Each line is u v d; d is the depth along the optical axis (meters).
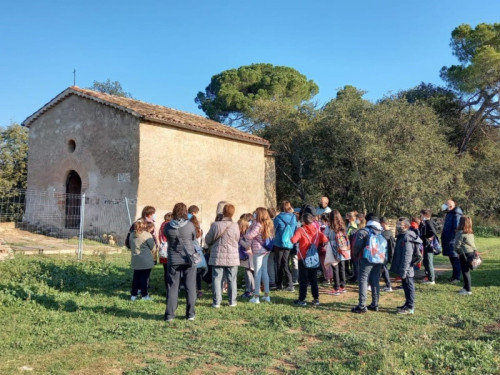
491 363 4.73
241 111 32.97
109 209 15.75
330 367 4.63
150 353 5.12
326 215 9.13
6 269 9.13
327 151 23.66
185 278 6.62
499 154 27.12
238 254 7.51
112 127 16.03
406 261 7.14
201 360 4.89
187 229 6.54
